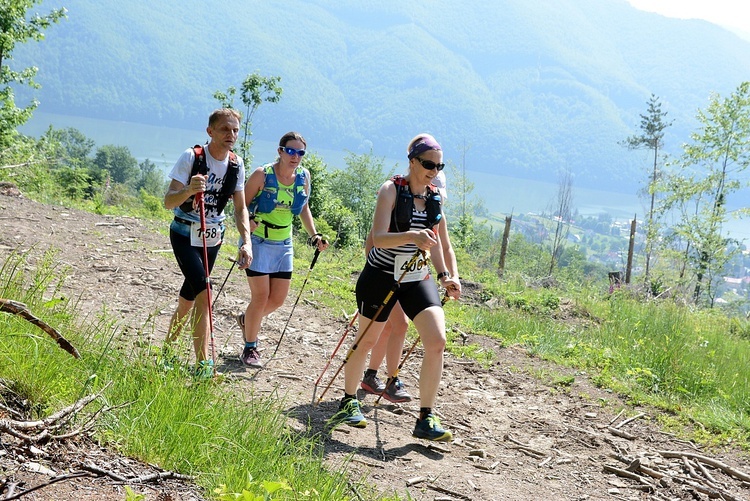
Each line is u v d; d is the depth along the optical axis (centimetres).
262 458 421
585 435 640
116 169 14338
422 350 820
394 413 617
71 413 379
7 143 2688
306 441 486
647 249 3456
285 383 640
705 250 3391
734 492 556
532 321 1066
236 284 981
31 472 327
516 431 632
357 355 559
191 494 362
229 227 1641
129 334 639
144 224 1296
